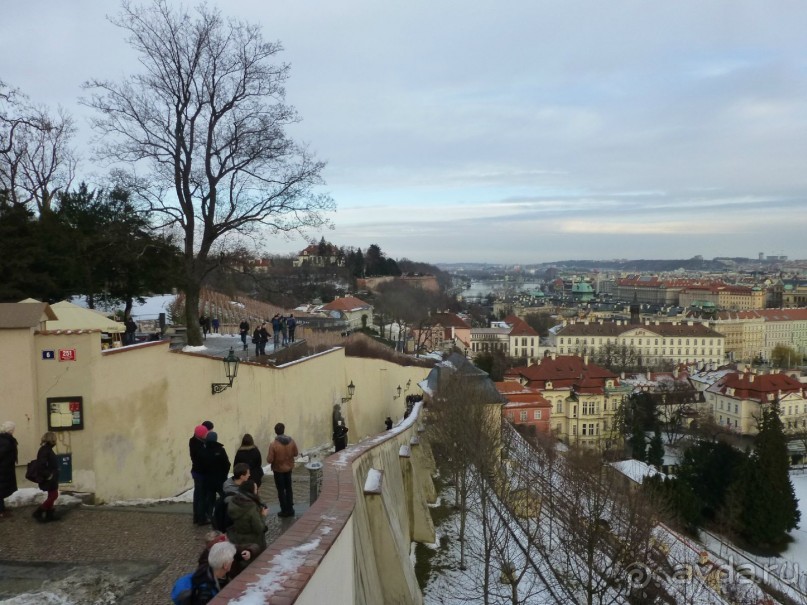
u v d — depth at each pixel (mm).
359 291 143625
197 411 16250
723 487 50125
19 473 12133
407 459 24062
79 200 36531
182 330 25703
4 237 27016
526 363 127875
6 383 12055
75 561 9414
